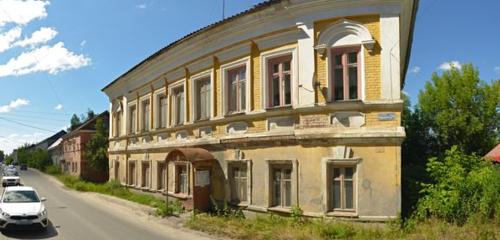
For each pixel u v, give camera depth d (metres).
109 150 32.31
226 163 16.86
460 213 11.87
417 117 27.95
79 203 24.20
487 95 27.66
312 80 13.52
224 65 17.22
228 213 16.12
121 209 20.80
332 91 13.42
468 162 13.39
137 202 22.53
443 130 27.59
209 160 17.36
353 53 13.35
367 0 12.88
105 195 27.50
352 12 13.11
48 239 12.95
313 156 13.38
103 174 47.31
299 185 13.74
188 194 19.48
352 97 13.26
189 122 19.84
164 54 21.33
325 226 12.03
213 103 17.81
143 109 26.11
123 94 29.17
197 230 14.15
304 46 13.80
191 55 19.42
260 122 15.37
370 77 12.89
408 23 15.72
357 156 12.76
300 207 13.60
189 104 19.92
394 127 12.58
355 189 12.80
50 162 86.06
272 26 14.84
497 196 11.80
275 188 14.91
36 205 14.98
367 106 12.79
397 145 12.54
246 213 15.71
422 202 12.35
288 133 14.23
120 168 29.61
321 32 13.54
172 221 16.11
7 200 15.38
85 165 47.81
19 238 13.10
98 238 13.12
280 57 14.84
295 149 13.98
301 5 13.63
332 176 13.19
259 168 15.28
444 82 28.20
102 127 44.78
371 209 12.49
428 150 27.08
